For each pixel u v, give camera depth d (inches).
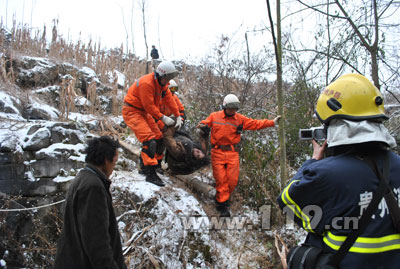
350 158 58.2
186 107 261.6
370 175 55.7
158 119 173.8
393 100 275.4
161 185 181.3
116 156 91.4
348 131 58.0
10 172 163.9
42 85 303.1
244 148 209.6
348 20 173.2
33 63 308.0
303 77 227.1
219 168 173.5
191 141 173.9
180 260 151.6
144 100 170.4
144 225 159.6
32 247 161.5
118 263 89.5
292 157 226.7
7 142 164.6
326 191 56.5
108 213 83.0
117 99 327.3
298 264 59.8
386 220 54.3
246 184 196.5
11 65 277.3
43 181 169.0
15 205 163.2
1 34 331.3
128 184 176.7
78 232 82.3
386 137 58.7
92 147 88.4
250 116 230.4
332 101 60.6
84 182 82.9
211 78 252.1
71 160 177.8
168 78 171.0
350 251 53.6
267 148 207.8
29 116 239.8
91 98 299.9
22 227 163.0
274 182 184.1
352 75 63.0
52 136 178.7
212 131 177.3
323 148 67.7
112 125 281.4
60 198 170.7
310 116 228.8
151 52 402.0
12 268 157.2
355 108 58.7
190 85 301.7
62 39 375.6
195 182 190.9
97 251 77.5
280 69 146.2
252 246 168.7
